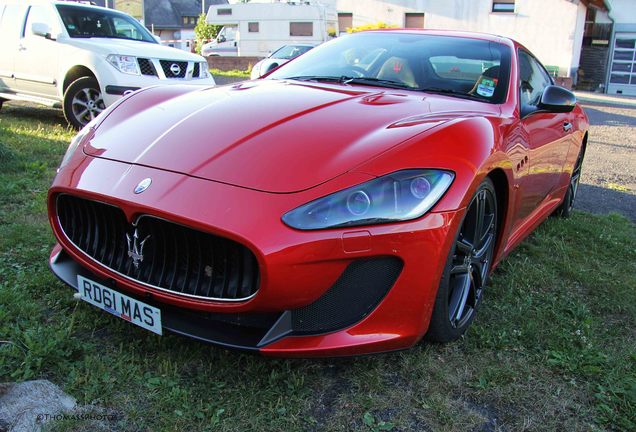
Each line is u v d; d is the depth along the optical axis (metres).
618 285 3.15
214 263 1.88
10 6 7.16
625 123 12.94
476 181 2.12
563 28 22.42
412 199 1.93
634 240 4.07
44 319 2.34
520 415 1.98
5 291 2.48
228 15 23.34
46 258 2.91
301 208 1.82
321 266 1.81
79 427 1.76
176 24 54.00
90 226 2.16
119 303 2.09
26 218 3.48
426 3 24.03
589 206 5.27
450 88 2.97
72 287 2.25
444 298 2.14
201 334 1.92
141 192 1.93
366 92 2.76
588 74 24.83
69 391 1.92
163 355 2.15
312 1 25.05
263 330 1.94
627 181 6.54
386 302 1.95
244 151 2.05
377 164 1.95
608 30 24.09
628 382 2.17
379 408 1.96
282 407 1.92
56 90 6.69
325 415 1.91
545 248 3.71
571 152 4.07
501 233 2.65
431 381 2.12
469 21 23.61
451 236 2.02
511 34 23.19
